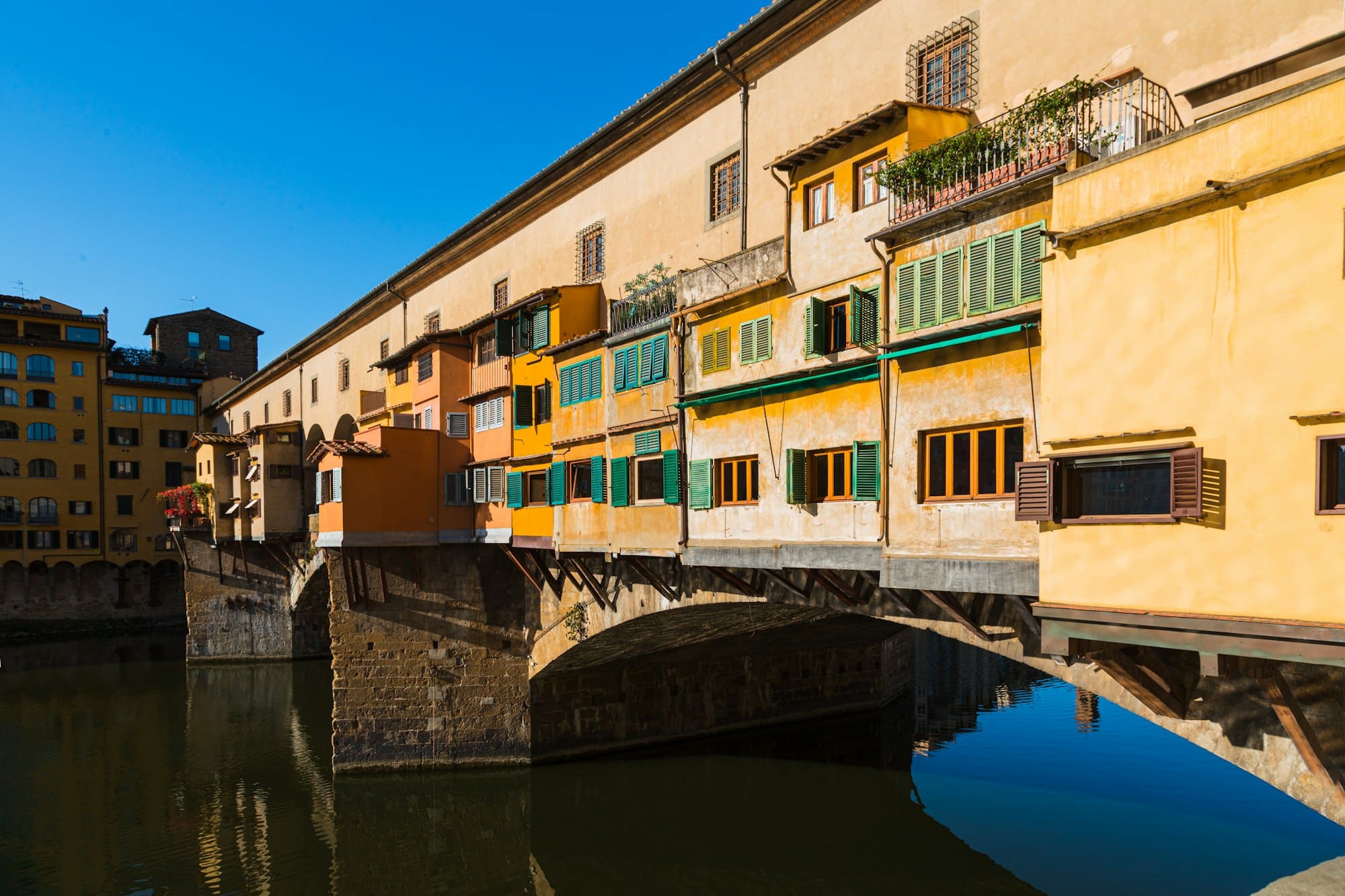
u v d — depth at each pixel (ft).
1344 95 25.53
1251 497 27.07
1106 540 30.91
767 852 72.43
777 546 49.44
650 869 70.13
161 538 206.90
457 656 87.81
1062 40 43.78
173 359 223.71
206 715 121.80
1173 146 29.37
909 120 43.24
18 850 75.61
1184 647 28.50
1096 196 31.58
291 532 149.38
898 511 41.75
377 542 85.15
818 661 108.78
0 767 98.94
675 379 59.41
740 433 53.36
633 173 75.56
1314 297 25.94
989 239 37.78
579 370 71.72
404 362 103.50
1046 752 91.15
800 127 58.70
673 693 97.81
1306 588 25.82
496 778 86.48
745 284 53.42
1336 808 30.66
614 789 85.92
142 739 109.70
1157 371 29.48
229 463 160.86
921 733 102.58
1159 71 39.83
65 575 196.95
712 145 66.64
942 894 62.59
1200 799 74.69
